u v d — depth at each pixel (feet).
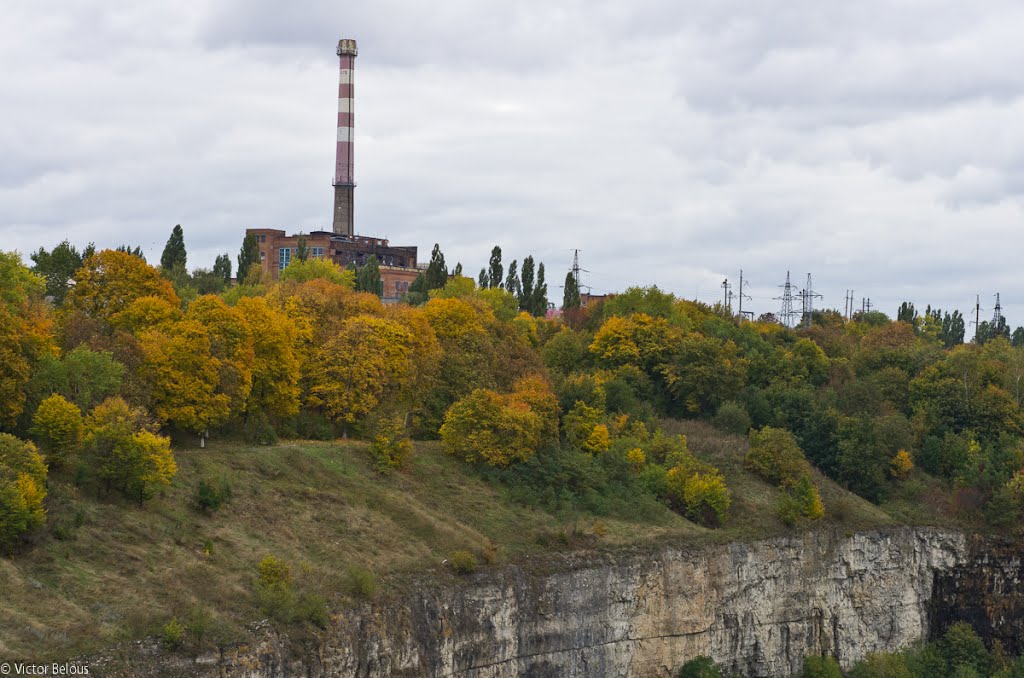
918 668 489.26
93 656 268.82
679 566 429.79
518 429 457.68
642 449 498.28
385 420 440.86
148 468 335.26
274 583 321.73
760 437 529.86
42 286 427.33
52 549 298.15
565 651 395.75
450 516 415.44
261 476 391.86
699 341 599.98
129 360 372.99
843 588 484.74
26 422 341.21
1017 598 529.45
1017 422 604.49
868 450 543.80
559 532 418.31
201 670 284.00
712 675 420.36
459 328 533.14
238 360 411.13
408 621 347.36
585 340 636.89
